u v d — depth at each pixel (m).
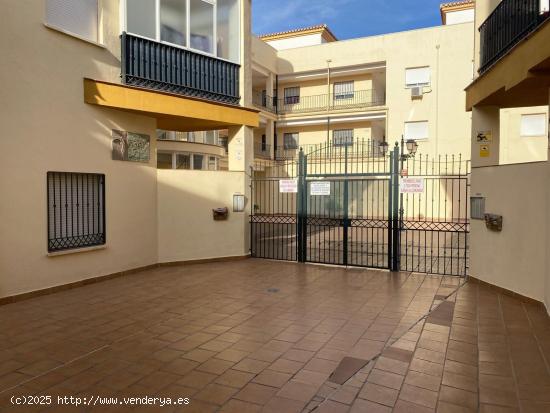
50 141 7.41
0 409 3.58
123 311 6.39
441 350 4.85
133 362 4.54
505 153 22.34
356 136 27.64
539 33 5.72
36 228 7.21
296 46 31.47
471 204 8.45
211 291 7.63
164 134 20.59
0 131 6.65
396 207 9.35
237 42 11.09
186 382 4.08
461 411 3.57
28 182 7.07
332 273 9.20
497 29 7.62
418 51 25.28
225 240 10.66
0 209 6.67
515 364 4.45
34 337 5.29
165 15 9.52
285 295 7.35
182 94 9.59
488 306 6.61
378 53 26.27
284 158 28.14
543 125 21.80
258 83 29.98
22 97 6.96
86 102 8.07
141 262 9.38
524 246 6.81
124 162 8.93
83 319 6.00
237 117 10.72
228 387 3.98
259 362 4.53
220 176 10.56
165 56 9.48
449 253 12.80
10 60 6.78
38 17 7.20
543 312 6.22
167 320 5.96
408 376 4.21
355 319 6.00
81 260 8.02
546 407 3.61
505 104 8.36
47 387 3.99
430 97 25.03
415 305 6.71
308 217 10.85
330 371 4.32
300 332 5.47
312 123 28.28
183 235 10.13
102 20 8.41
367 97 27.91
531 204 6.63
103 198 8.47
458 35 24.52
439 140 24.83
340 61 27.39
